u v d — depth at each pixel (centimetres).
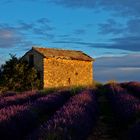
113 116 1978
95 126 1692
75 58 5997
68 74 5931
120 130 1585
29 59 5759
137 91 3011
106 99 2869
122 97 2292
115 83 4897
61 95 2622
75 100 1986
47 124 1234
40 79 5647
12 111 1516
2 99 2411
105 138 1454
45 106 2067
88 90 3081
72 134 1170
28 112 1620
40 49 5797
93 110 1875
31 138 1127
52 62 5731
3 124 1315
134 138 1202
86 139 1403
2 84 5428
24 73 5519
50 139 1055
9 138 1309
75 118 1369
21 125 1448
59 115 1416
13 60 5566
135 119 1584
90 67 6291
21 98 2525
